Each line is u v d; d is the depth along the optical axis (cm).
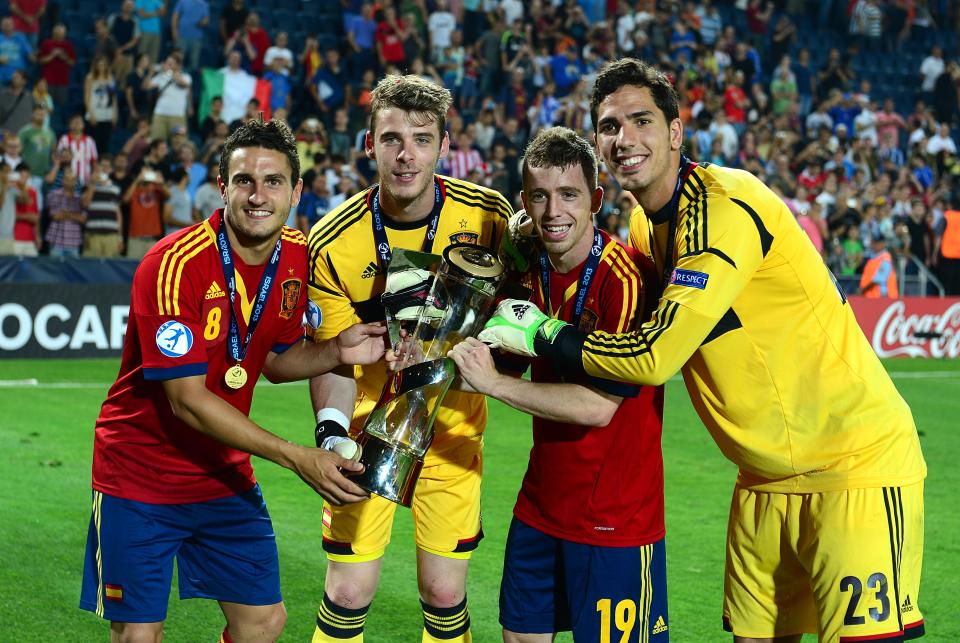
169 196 1241
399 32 1574
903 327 1488
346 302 363
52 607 436
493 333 303
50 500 592
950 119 2091
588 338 292
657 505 320
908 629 307
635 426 312
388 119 333
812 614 325
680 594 473
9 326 1115
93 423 809
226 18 1491
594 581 313
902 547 304
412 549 532
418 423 310
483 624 437
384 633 420
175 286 301
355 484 302
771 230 294
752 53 1908
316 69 1493
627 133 295
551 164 299
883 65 2211
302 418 849
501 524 577
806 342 302
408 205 349
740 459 317
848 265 1588
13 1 1400
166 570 320
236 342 317
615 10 1858
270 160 299
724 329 303
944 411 1023
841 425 304
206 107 1402
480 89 1670
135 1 1408
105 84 1330
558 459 315
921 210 1689
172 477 317
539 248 320
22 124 1270
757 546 321
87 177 1251
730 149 1695
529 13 1769
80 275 1155
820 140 1783
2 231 1170
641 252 338
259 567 329
